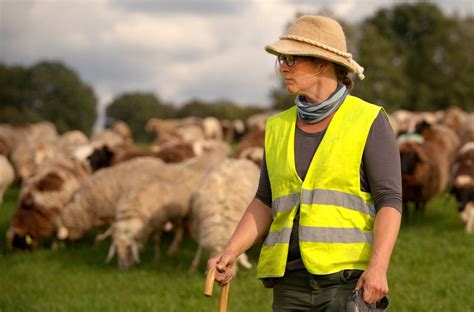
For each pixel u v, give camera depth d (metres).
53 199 16.30
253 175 12.76
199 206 12.29
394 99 90.19
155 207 13.66
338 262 4.41
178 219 14.09
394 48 102.00
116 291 11.39
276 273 4.57
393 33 107.62
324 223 4.45
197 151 22.03
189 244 15.20
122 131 43.34
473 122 29.95
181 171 14.55
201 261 13.62
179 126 48.62
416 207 17.58
